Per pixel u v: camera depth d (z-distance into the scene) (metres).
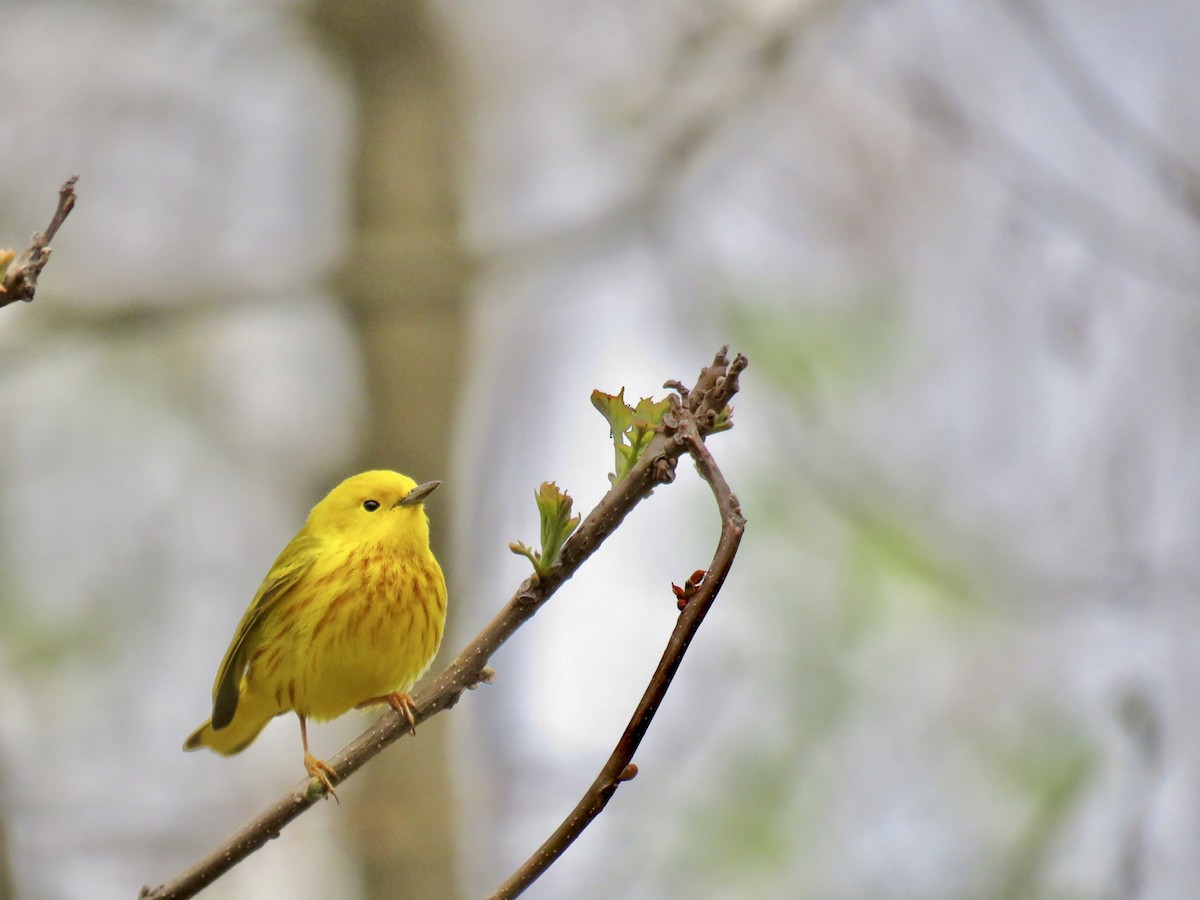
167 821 12.88
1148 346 11.73
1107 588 10.95
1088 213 12.10
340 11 18.81
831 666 10.90
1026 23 12.48
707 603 4.98
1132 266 11.91
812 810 10.53
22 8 17.27
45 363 16.05
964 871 10.19
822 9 15.14
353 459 17.59
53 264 16.19
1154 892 9.51
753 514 11.49
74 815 12.56
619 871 10.90
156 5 17.75
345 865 15.31
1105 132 12.20
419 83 18.84
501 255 16.84
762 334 12.16
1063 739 10.26
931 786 10.55
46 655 12.93
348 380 18.53
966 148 12.73
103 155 17.38
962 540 11.52
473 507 16.91
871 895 10.16
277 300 16.55
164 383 16.50
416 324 17.80
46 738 13.04
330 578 9.20
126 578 14.78
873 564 11.09
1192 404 11.55
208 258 17.33
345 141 18.88
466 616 16.31
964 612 11.00
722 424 5.66
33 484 15.23
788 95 15.20
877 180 13.75
